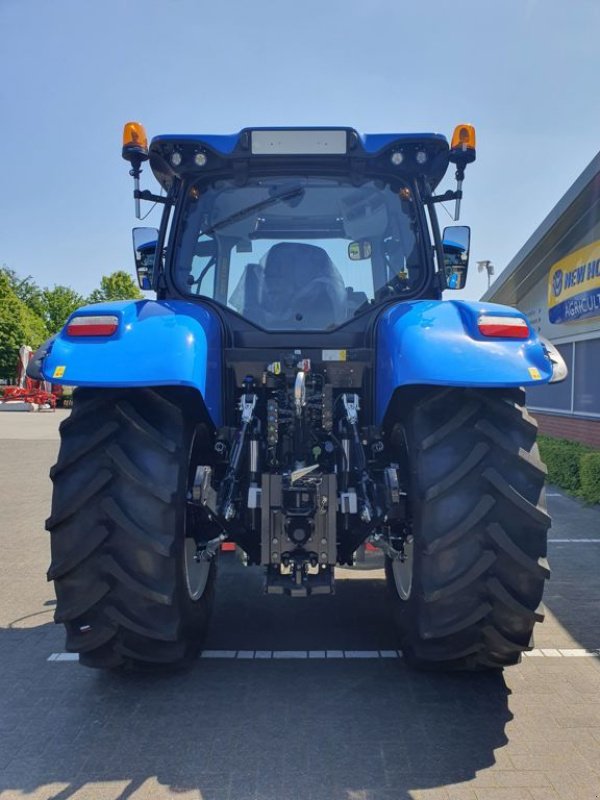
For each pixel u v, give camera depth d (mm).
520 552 2861
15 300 48750
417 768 2686
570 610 4617
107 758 2771
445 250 4168
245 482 3289
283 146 3654
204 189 3852
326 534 3025
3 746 2873
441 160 3826
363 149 3660
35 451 15203
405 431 3186
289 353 3459
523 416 2943
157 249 3867
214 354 3266
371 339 3490
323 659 3736
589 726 3021
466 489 2893
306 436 3246
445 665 3326
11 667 3693
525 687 3404
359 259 3820
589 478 8703
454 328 2906
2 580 5422
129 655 3145
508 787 2568
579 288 11992
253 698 3273
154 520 2902
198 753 2799
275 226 3830
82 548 2910
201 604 3553
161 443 2906
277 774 2650
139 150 3609
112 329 2877
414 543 2996
